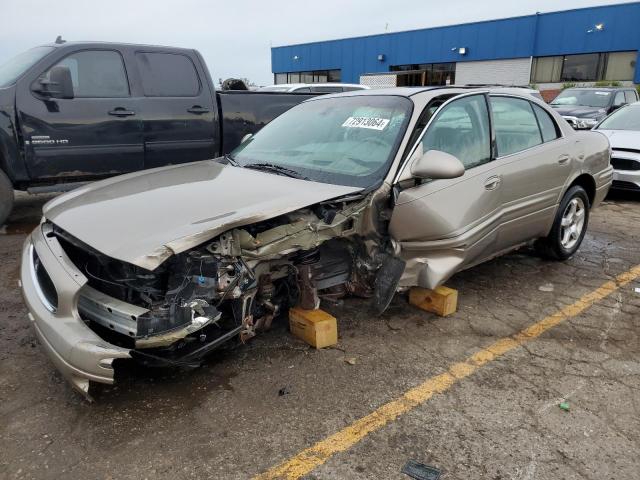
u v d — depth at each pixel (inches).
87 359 99.9
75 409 113.0
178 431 106.4
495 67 1135.0
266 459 99.0
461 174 130.6
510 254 216.8
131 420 109.6
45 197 326.0
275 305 133.3
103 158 248.5
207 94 274.8
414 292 162.4
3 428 106.7
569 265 205.0
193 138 273.3
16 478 93.7
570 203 200.8
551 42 1053.8
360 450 101.3
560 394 119.7
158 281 106.2
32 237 127.2
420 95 156.4
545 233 192.5
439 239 143.5
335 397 117.8
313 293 137.8
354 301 164.9
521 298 172.7
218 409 113.3
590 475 95.3
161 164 266.8
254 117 292.5
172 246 97.7
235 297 113.1
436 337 145.3
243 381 123.4
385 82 1055.6
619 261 211.0
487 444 103.2
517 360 134.3
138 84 254.4
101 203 123.1
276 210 113.2
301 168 147.4
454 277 190.1
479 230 152.6
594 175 208.5
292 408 113.8
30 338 143.0
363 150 146.3
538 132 186.4
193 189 128.9
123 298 107.9
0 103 222.1
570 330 151.0
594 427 108.3
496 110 172.1
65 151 238.2
